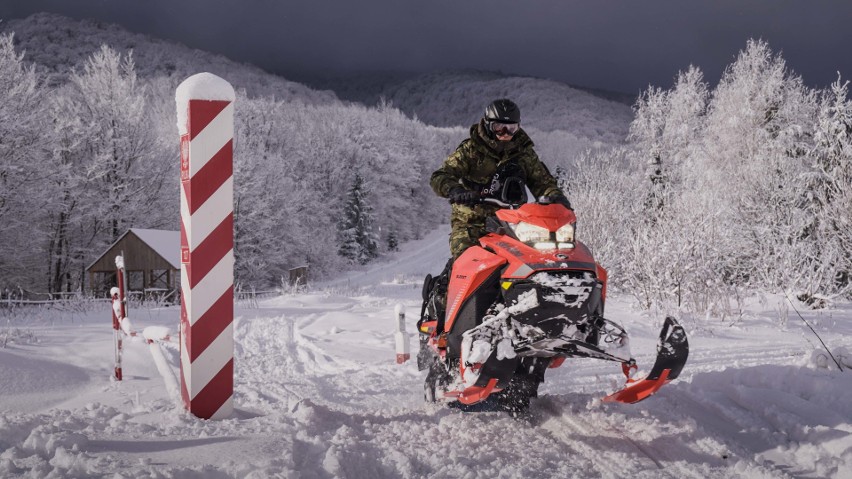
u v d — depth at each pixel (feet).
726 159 97.71
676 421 12.92
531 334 11.84
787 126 92.89
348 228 186.70
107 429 11.15
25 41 453.17
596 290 12.34
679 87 121.70
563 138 364.79
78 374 19.81
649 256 39.55
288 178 141.08
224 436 10.57
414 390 17.93
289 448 9.83
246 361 24.04
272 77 513.86
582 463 10.68
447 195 14.23
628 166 99.25
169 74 472.85
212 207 12.57
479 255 13.20
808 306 43.50
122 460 8.96
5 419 10.83
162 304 51.83
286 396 16.89
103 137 104.47
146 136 108.06
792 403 13.62
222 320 12.72
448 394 12.90
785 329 33.91
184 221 12.87
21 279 94.53
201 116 12.40
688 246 38.68
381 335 29.84
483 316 13.01
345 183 190.19
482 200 13.87
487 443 11.70
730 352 25.39
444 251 201.46
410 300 49.29
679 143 118.21
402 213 213.87
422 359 16.08
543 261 12.02
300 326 33.94
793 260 45.01
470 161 14.83
